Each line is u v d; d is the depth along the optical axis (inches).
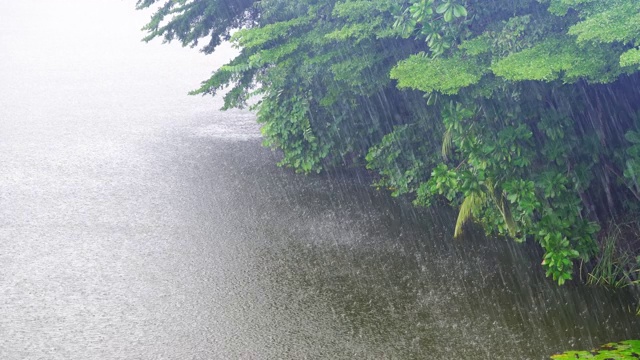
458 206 512.7
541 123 376.8
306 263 430.0
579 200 379.9
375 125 574.2
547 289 383.2
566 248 368.2
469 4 399.2
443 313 360.2
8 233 494.3
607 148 388.2
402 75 384.8
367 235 474.3
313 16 525.3
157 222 514.9
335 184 594.2
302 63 539.8
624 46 321.7
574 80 332.5
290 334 342.3
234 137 805.9
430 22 394.9
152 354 324.8
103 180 635.5
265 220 512.4
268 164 673.6
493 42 370.0
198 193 588.1
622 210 403.5
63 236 487.5
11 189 607.5
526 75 320.8
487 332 339.6
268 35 524.4
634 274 380.8
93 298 385.7
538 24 361.4
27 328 350.3
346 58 502.6
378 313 362.3
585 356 307.0
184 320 358.6
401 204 534.9
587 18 312.8
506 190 377.4
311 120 608.7
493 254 432.8
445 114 398.9
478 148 393.1
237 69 561.6
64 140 802.8
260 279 408.2
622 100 381.1
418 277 405.1
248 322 355.6
